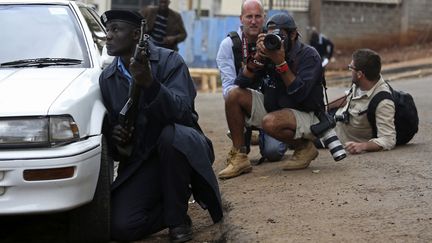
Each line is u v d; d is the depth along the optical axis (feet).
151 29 33.14
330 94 42.29
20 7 17.66
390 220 13.75
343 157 17.80
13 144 12.93
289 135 17.81
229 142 25.53
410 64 61.46
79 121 13.51
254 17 19.12
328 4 67.77
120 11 14.46
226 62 19.52
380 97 19.95
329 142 17.87
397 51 68.59
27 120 13.01
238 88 18.19
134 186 14.92
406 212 14.21
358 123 20.44
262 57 17.19
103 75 15.19
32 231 16.42
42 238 15.88
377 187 16.22
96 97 14.70
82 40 16.89
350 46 68.54
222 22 61.98
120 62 15.02
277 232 13.58
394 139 20.21
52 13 17.47
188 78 15.07
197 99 44.60
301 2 66.39
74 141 13.32
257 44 17.28
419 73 56.13
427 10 69.51
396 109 20.22
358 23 68.74
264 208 15.28
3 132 12.92
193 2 64.44
